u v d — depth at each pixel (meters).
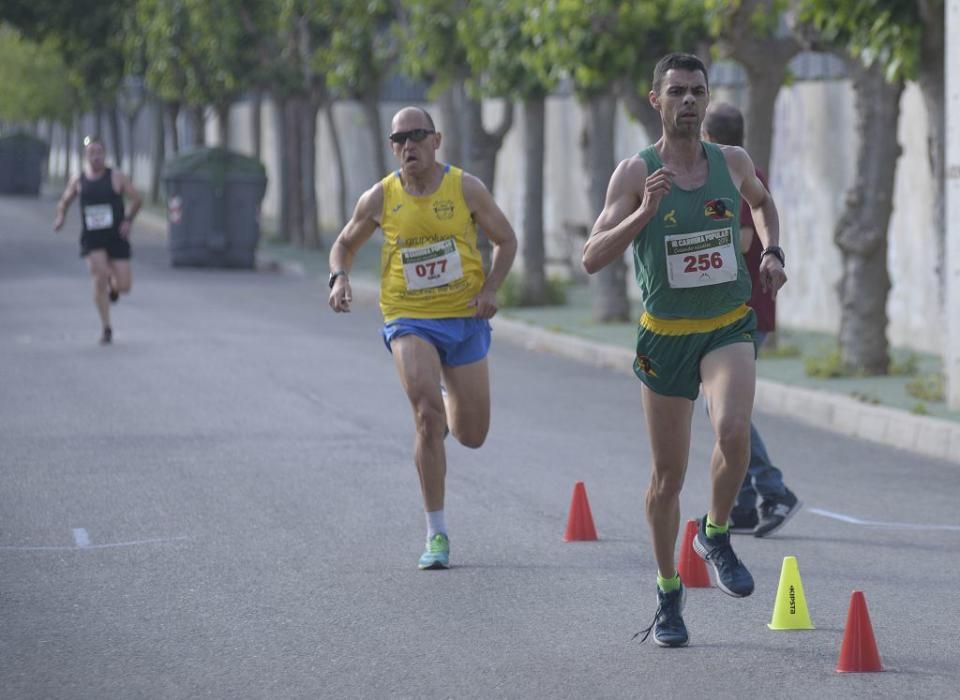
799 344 49.78
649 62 48.09
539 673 16.72
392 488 27.36
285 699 15.91
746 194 17.56
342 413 35.94
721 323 17.16
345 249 22.52
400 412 36.22
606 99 56.47
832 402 36.12
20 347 47.69
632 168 16.88
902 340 50.06
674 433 17.45
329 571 21.44
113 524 24.47
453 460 30.36
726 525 17.78
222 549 22.78
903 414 33.91
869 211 41.59
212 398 38.03
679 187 16.84
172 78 111.38
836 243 42.06
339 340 51.41
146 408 36.38
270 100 135.88
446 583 20.78
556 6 47.91
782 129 56.47
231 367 43.81
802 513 25.98
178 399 37.78
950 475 29.89
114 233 48.66
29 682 16.53
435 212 21.86
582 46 47.62
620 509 25.75
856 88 41.41
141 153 188.38
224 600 19.92
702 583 20.81
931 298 48.56
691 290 16.98
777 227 17.84
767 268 17.56
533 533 23.89
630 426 35.38
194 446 31.44
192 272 81.06
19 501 26.19
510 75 56.78
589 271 16.77
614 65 47.62
